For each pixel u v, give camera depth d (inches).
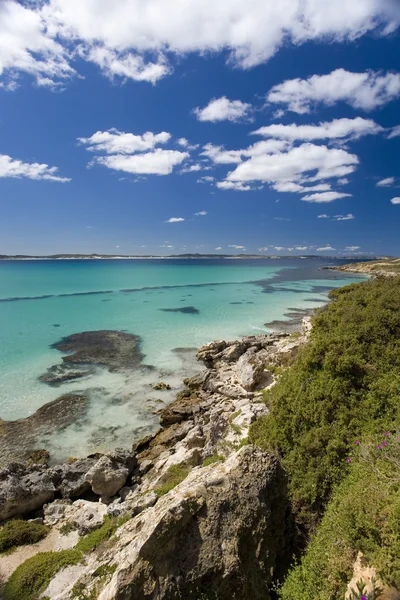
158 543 242.7
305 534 314.3
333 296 941.8
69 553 389.1
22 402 857.5
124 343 1358.3
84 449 687.7
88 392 921.5
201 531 258.8
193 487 289.3
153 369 1091.9
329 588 230.4
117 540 343.3
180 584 231.8
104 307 2128.4
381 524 240.1
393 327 536.1
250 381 831.7
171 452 637.9
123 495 545.3
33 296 2522.1
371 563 223.5
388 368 466.3
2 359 1152.2
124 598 220.7
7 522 480.4
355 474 319.3
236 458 328.2
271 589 257.0
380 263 5979.3
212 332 1536.7
